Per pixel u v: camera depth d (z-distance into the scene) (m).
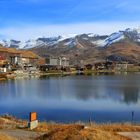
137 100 107.94
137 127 41.69
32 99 114.00
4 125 42.75
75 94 130.62
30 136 35.09
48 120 68.25
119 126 42.84
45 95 128.38
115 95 125.62
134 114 77.75
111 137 29.45
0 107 92.19
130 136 35.59
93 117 73.19
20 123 46.69
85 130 29.64
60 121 66.75
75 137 27.95
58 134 29.92
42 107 91.56
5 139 30.22
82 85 182.88
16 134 36.19
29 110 85.62
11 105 96.81
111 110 84.81
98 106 93.12
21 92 143.50
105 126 42.88
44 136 31.22
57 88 163.88
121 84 188.25
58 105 95.81
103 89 154.62
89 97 118.69
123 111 83.06
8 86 183.88
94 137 27.98
